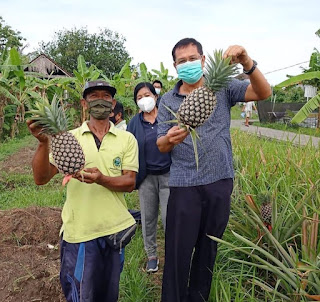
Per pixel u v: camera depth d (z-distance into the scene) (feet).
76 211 9.07
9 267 13.15
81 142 9.14
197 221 9.94
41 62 80.69
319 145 18.24
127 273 12.57
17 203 21.56
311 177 13.96
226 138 10.04
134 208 20.61
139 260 13.98
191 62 9.34
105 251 9.25
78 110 59.00
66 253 9.19
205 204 9.96
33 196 22.66
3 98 48.39
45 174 8.84
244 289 10.61
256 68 8.87
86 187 9.04
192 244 9.98
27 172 29.99
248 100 9.84
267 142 24.23
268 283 11.39
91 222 9.02
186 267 10.07
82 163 7.78
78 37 140.05
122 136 9.44
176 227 10.00
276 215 11.35
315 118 63.67
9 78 47.91
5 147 42.42
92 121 9.39
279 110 77.51
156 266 13.64
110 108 9.18
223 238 13.10
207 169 9.80
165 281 10.30
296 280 9.16
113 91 9.16
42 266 13.21
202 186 9.84
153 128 13.55
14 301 11.57
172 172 10.16
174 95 10.20
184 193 9.90
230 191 10.08
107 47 143.64
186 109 7.66
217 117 9.87
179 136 8.02
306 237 10.11
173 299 10.12
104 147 9.18
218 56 7.61
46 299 11.71
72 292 8.99
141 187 13.82
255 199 13.74
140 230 17.01
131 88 59.88
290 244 11.55
